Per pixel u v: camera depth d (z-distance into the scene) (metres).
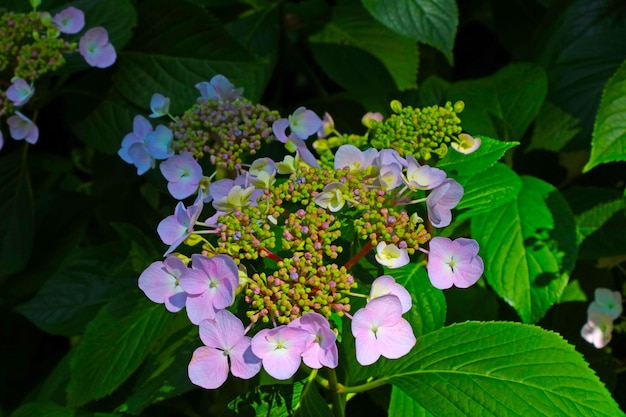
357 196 0.59
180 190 0.65
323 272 0.56
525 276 0.72
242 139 0.68
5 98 0.79
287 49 0.99
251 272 0.61
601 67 0.88
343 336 0.63
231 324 0.54
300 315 0.56
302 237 0.59
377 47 0.94
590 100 0.87
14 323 0.97
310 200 0.60
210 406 0.83
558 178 0.91
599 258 0.82
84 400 0.69
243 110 0.69
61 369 0.80
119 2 0.84
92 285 0.85
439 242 0.58
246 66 0.85
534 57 0.92
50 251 0.93
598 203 0.81
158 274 0.57
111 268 0.86
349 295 0.61
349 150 0.61
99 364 0.70
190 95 0.85
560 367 0.59
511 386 0.59
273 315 0.56
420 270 0.66
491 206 0.68
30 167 1.00
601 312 0.79
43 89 0.85
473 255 0.58
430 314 0.64
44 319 0.85
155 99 0.72
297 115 0.70
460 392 0.60
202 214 0.69
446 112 0.65
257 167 0.63
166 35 0.85
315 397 0.63
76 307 0.85
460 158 0.68
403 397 0.64
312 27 0.96
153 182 0.80
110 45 0.81
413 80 0.93
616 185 0.91
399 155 0.62
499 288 0.72
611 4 0.90
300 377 0.67
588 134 0.86
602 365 0.80
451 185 0.58
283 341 0.54
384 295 0.55
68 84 0.89
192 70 0.85
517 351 0.60
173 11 0.84
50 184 1.02
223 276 0.55
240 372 0.55
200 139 0.68
